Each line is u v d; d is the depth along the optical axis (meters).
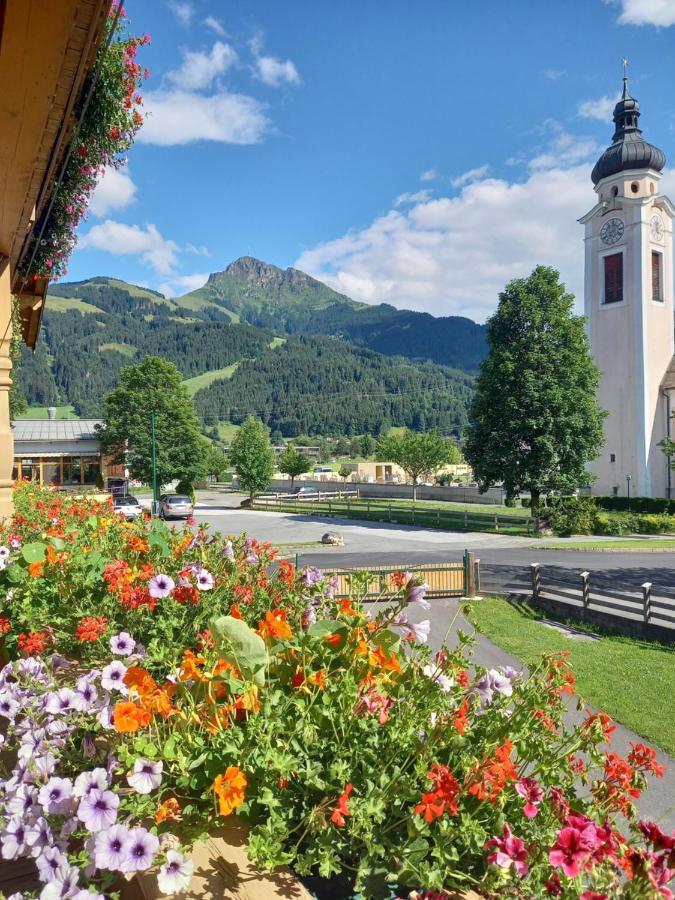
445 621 15.18
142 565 4.67
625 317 46.78
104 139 7.02
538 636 14.04
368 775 2.14
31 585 4.10
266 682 2.55
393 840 2.09
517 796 2.22
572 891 1.79
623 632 14.40
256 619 4.02
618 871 1.82
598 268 48.28
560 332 32.25
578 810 2.28
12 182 4.84
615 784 2.37
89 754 2.31
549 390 31.55
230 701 2.37
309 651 2.64
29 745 2.25
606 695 10.15
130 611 3.93
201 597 4.06
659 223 47.28
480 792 2.02
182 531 6.17
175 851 1.78
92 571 4.24
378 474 79.19
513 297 33.56
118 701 2.38
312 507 45.91
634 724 8.98
